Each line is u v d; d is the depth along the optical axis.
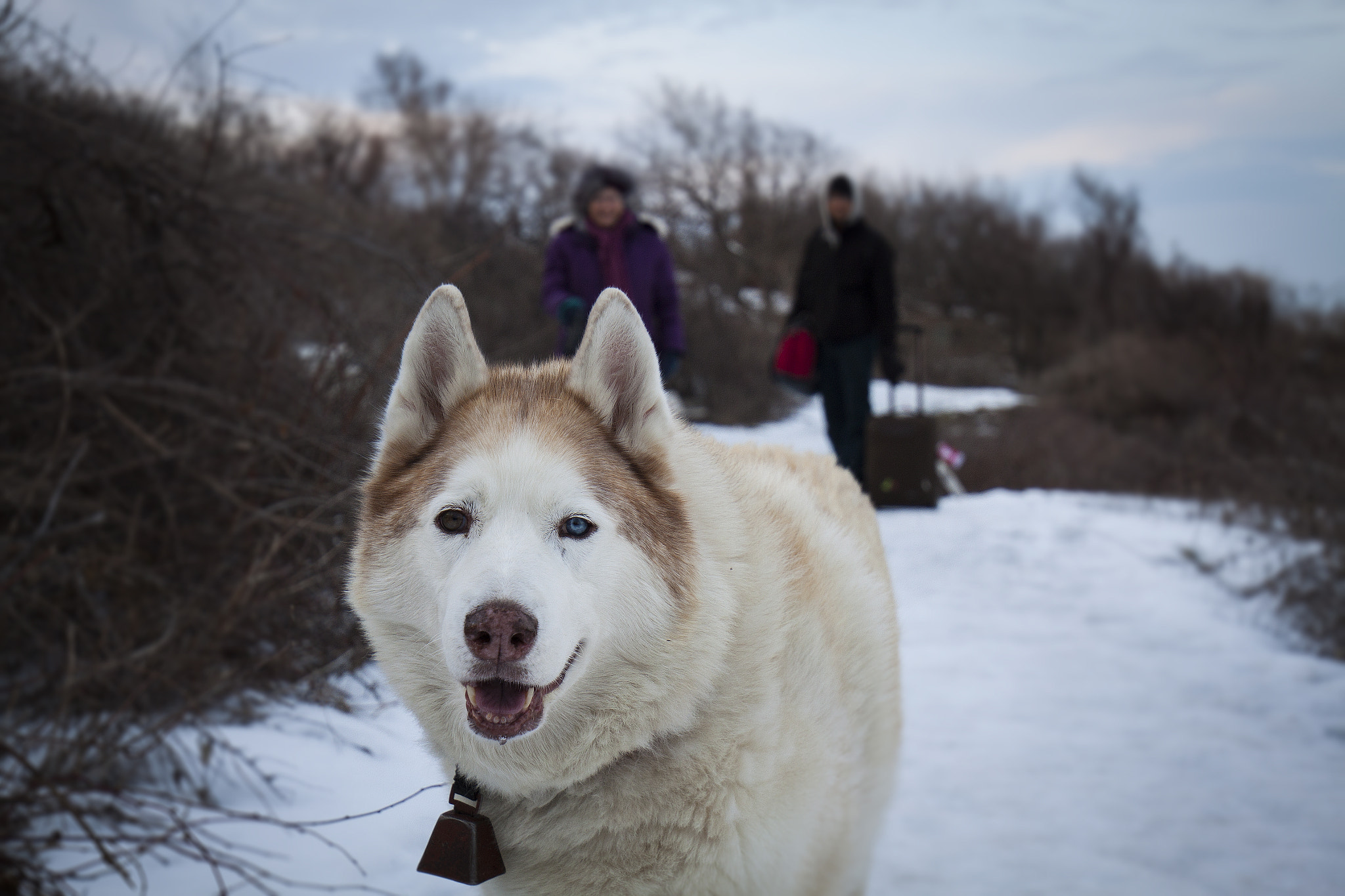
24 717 3.40
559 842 2.09
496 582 1.88
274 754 3.43
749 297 26.67
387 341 4.84
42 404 4.10
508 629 1.83
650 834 2.04
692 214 30.42
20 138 4.49
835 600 2.46
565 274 6.51
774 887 2.07
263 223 4.97
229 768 3.31
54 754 2.92
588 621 2.01
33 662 3.70
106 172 4.59
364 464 4.18
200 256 4.71
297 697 3.80
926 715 4.39
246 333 4.65
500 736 1.89
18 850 2.55
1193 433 14.57
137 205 4.62
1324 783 3.65
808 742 2.13
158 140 5.05
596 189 6.34
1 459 3.83
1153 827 3.31
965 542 8.28
